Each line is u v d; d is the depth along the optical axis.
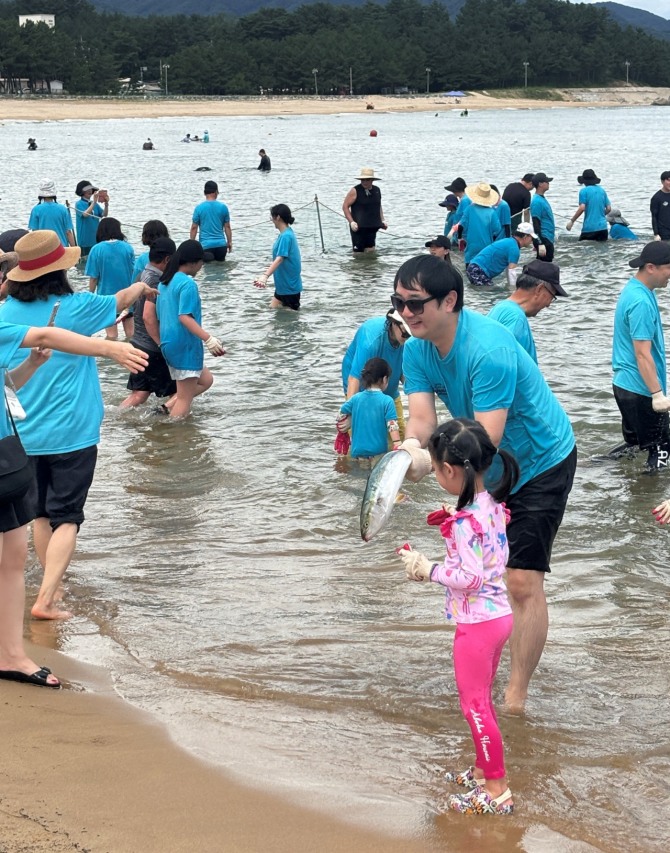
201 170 44.22
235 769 3.98
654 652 5.27
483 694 3.86
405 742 4.34
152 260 9.82
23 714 4.38
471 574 3.82
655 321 8.12
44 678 4.73
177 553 6.64
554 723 4.54
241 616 5.68
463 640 3.90
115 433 9.36
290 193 33.72
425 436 4.66
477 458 3.82
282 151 60.69
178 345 9.57
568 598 5.98
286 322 14.13
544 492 4.63
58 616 5.62
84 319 5.80
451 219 20.25
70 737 4.17
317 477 8.12
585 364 11.46
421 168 44.69
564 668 5.09
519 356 4.58
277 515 7.35
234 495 7.75
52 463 5.72
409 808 3.76
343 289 16.61
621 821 3.75
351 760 4.15
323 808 3.72
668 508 5.74
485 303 15.38
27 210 27.75
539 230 18.33
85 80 174.25
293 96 189.38
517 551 4.62
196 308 9.55
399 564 6.47
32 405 5.65
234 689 4.79
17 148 64.69
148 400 10.43
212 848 3.37
